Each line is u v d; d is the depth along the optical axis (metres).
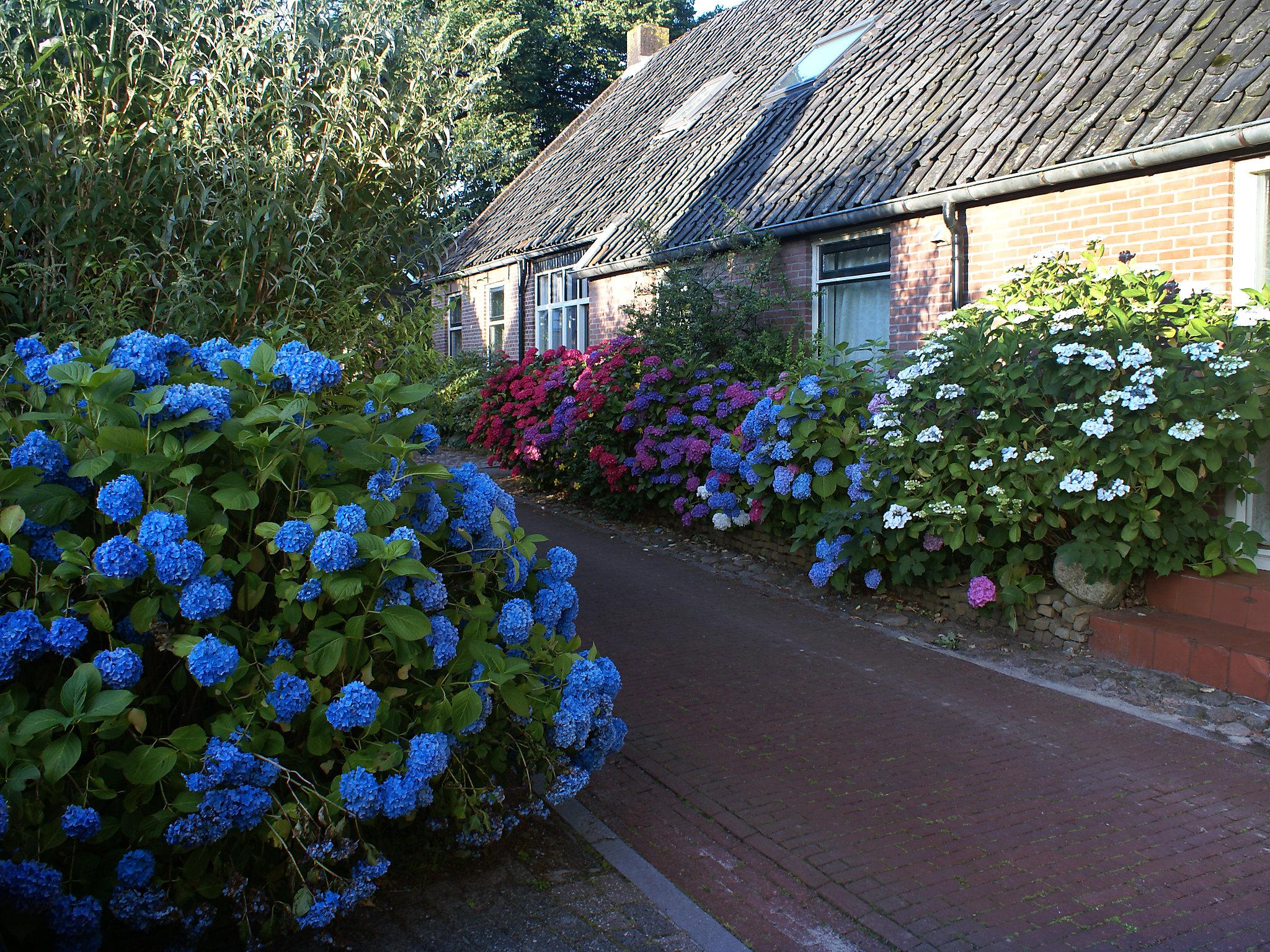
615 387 10.50
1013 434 6.34
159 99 4.62
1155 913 3.47
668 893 3.60
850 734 5.08
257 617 3.32
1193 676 5.64
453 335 22.95
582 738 3.63
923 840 3.99
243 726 2.96
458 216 5.41
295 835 2.96
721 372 10.10
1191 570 6.28
